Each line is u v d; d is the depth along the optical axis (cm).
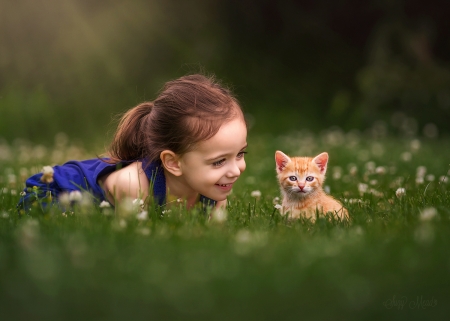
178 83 637
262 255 398
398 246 412
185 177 604
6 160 1344
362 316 313
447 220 503
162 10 2652
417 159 1184
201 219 540
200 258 394
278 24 2823
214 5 2758
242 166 618
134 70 2538
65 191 642
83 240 439
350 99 2609
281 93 2619
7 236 453
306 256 394
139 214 539
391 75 2366
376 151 1392
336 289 343
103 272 367
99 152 1550
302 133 2281
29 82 2425
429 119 2288
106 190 640
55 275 357
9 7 2416
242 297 333
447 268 367
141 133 649
